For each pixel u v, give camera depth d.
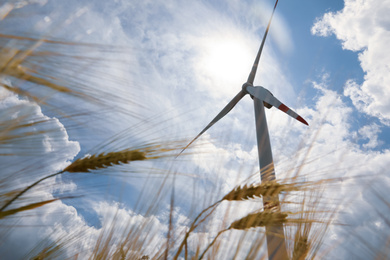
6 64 0.98
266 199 2.00
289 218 1.99
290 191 2.02
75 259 1.97
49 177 1.43
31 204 1.36
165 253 1.86
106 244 2.00
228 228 1.92
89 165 1.65
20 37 0.99
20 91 1.07
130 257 1.90
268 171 2.10
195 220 1.92
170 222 1.93
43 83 1.10
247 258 1.80
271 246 1.86
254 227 1.92
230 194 2.02
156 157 1.83
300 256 1.87
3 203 1.31
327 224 1.90
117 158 1.72
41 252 1.83
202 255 1.82
